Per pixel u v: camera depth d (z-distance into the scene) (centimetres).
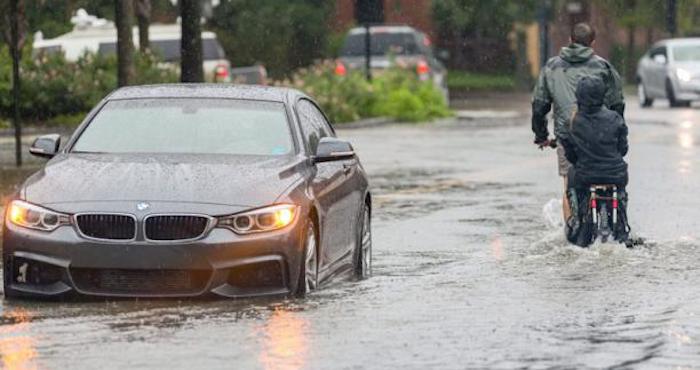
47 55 7906
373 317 2297
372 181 4891
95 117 2759
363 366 1936
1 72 7588
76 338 2122
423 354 2011
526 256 3042
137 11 8019
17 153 5312
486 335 2147
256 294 2434
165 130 2708
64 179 2511
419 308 2386
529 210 3978
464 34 13125
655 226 3519
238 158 2620
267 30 11656
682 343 2086
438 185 4731
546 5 11175
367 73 9225
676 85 10088
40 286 2439
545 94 3362
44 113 7688
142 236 2400
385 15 12850
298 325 2223
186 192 2441
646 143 6438
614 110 3362
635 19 13125
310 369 1914
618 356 1995
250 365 1936
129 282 2416
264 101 2781
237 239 2406
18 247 2441
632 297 2481
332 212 2675
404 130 7888
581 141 3091
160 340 2103
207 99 2784
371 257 3022
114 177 2495
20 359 1981
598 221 3109
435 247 3244
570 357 1989
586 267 2855
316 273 2583
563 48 3362
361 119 8600
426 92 8988
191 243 2391
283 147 2675
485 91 12494
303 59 11912
